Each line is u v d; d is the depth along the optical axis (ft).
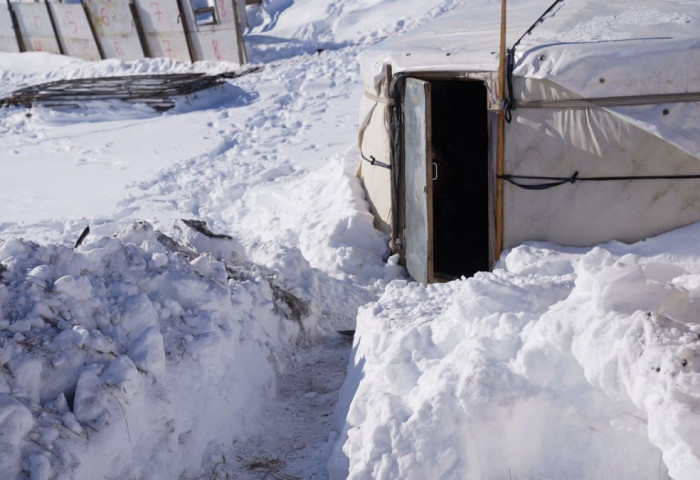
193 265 18.06
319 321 22.47
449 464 11.85
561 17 28.84
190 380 14.89
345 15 74.64
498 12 33.04
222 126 51.90
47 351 13.52
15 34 77.30
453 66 26.81
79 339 13.71
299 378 18.86
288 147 46.16
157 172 43.62
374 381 14.26
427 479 11.87
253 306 18.72
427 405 12.19
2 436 11.99
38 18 75.61
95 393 13.09
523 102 25.59
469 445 11.87
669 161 25.18
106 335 14.51
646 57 24.36
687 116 24.57
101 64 71.67
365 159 32.30
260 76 62.18
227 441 15.21
